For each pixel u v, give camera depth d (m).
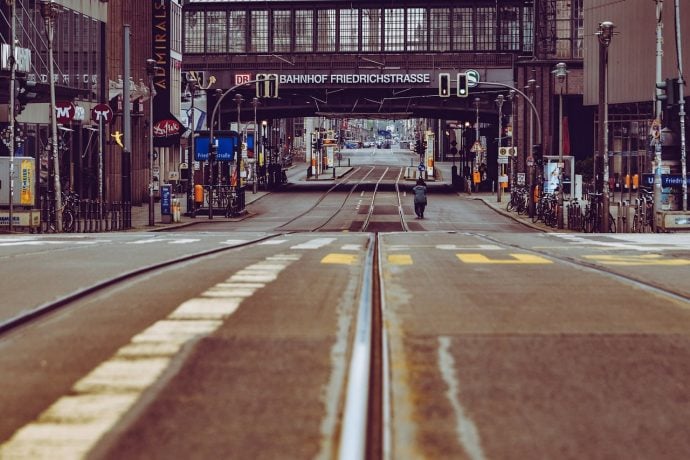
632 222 69.81
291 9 146.88
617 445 8.59
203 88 139.25
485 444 8.55
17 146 62.22
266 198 128.12
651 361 12.14
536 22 137.62
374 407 9.86
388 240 41.41
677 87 57.34
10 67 58.25
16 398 10.12
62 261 26.38
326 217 94.50
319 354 12.32
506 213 99.06
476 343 13.21
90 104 89.81
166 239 41.03
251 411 9.54
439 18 144.25
